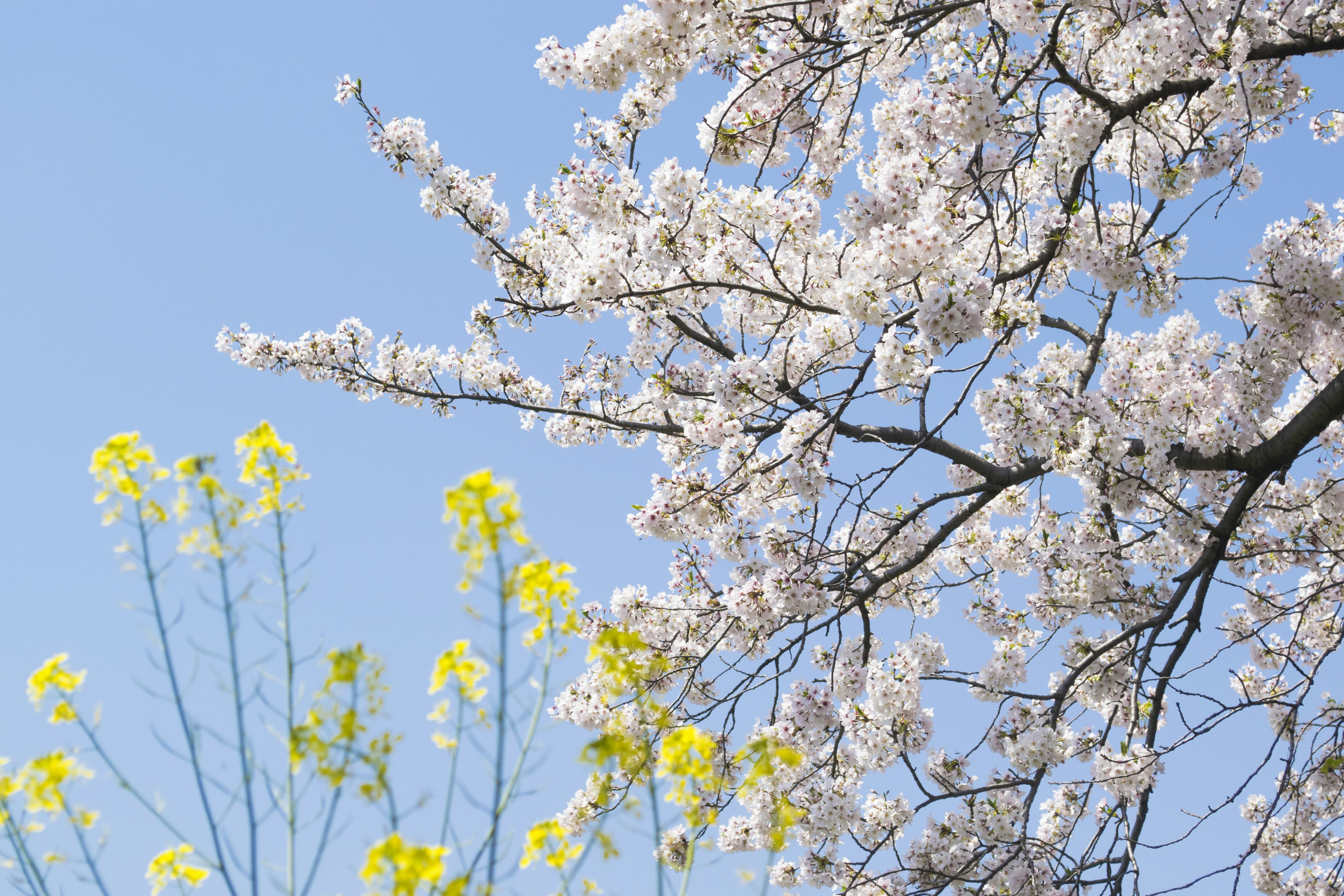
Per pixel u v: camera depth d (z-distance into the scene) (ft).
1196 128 20.77
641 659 20.63
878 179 17.54
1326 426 18.90
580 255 24.11
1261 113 21.70
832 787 20.84
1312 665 22.15
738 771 21.26
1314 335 21.44
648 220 20.93
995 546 26.73
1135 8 19.60
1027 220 24.61
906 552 24.25
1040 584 24.25
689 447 25.09
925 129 18.69
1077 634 22.27
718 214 20.49
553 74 20.71
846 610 20.03
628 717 21.03
